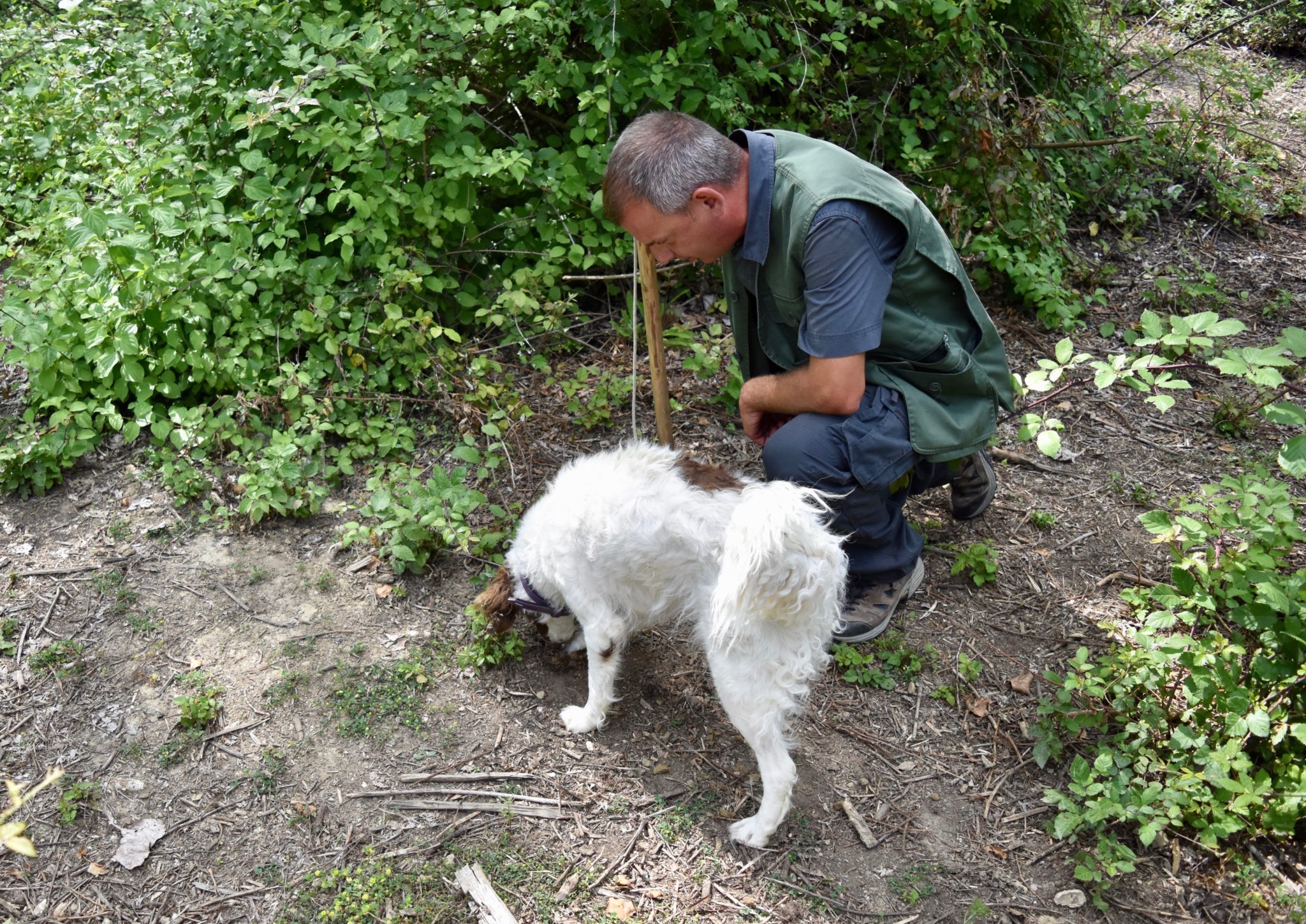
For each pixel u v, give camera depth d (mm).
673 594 2781
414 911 2463
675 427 4250
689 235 2912
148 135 4480
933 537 3805
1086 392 4699
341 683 3094
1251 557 3002
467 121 4340
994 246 5012
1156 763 2736
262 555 3561
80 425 3850
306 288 4102
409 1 4191
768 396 3162
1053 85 6207
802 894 2553
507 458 3910
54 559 3488
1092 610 3486
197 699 2951
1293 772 2688
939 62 5141
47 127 5484
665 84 4406
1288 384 4559
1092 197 6129
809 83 4977
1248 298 5500
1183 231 6238
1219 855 2629
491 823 2705
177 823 2666
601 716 2980
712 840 2688
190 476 3760
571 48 4730
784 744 2650
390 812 2725
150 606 3326
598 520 2738
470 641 3271
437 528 3494
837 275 2846
